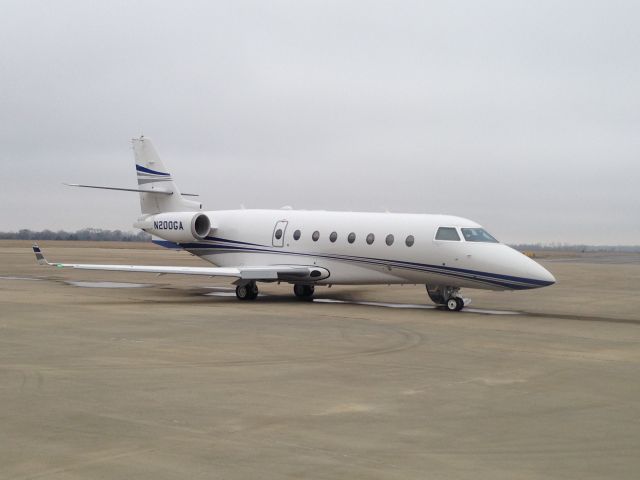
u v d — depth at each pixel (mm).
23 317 19688
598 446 8039
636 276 45594
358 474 7020
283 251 27453
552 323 20219
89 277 39625
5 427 8562
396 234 24422
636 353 14781
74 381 11211
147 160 31984
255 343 15367
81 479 6805
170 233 30141
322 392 10602
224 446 7875
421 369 12555
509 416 9305
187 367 12484
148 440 8070
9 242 151625
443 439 8242
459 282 23281
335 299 27344
